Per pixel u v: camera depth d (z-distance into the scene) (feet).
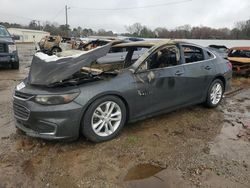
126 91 13.42
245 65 32.83
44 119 11.93
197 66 17.10
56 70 12.62
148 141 13.30
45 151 12.25
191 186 9.86
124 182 10.08
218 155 12.07
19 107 12.80
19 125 13.26
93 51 13.60
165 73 15.11
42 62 13.43
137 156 11.87
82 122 12.35
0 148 12.52
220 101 19.47
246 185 9.93
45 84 12.46
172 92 15.62
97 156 11.84
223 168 11.00
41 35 231.50
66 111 11.85
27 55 72.33
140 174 10.58
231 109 18.97
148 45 15.92
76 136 12.40
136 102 13.98
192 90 16.84
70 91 12.05
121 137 13.69
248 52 35.06
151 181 10.14
